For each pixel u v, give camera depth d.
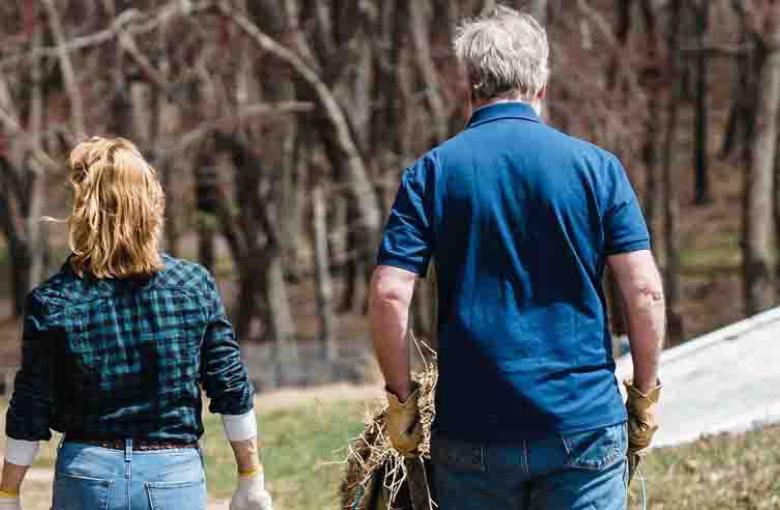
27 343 9.89
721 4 96.31
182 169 79.50
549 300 9.20
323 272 92.88
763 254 82.38
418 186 9.45
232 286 126.38
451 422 9.25
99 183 9.96
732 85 142.75
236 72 75.50
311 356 68.81
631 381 9.69
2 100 73.69
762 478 17.58
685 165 149.62
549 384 9.05
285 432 27.52
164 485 9.83
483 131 9.50
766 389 20.83
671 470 18.53
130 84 74.88
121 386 9.84
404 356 9.32
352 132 76.81
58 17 79.81
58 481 9.90
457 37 9.92
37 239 93.25
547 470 9.07
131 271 9.95
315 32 81.25
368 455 12.55
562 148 9.38
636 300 9.23
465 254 9.27
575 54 74.88
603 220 9.30
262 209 88.00
